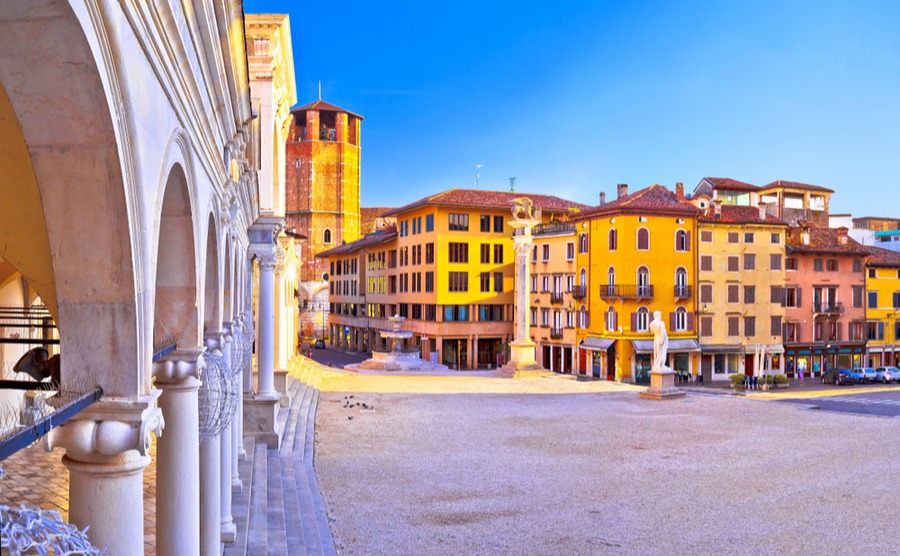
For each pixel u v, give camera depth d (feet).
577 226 199.31
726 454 78.48
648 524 53.98
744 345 197.47
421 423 93.81
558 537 50.62
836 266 213.46
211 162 24.43
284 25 59.41
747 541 50.65
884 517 56.29
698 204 205.87
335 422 92.43
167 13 14.01
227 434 37.68
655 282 186.91
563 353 206.90
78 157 11.85
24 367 15.96
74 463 13.91
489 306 221.66
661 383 123.03
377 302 260.21
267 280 63.62
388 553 46.21
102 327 13.44
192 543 22.20
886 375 195.11
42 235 14.96
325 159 326.03
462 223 217.56
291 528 44.78
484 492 61.52
